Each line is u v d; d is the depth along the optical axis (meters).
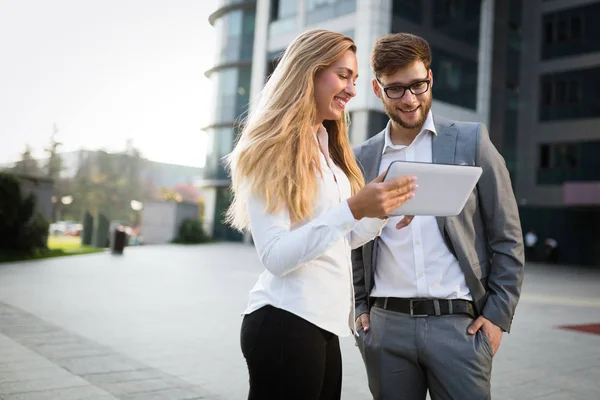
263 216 1.41
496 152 1.93
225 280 10.60
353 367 4.42
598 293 11.29
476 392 1.82
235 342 5.12
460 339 1.85
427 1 20.86
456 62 21.77
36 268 11.21
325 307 1.47
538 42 24.69
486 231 1.94
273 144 1.41
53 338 4.91
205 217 27.31
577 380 4.22
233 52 25.94
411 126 1.96
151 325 5.80
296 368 1.43
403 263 1.95
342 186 1.62
